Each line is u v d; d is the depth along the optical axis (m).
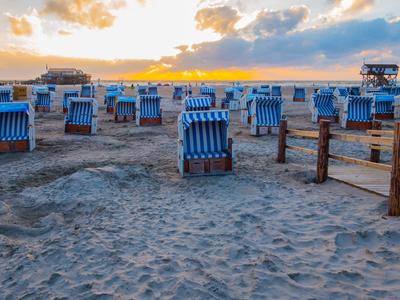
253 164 9.74
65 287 3.81
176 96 40.66
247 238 4.87
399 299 3.31
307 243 4.61
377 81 64.69
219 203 6.51
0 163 10.22
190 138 8.82
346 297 3.39
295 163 9.81
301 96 37.56
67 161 10.30
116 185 7.72
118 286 3.77
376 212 5.40
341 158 6.97
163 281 3.84
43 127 17.47
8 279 4.06
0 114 11.73
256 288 3.63
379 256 4.11
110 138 14.40
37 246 4.86
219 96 47.69
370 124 16.66
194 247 4.66
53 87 42.53
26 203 6.75
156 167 9.62
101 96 44.69
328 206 5.90
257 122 14.98
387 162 9.55
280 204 6.22
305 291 3.54
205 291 3.59
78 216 6.07
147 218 5.80
